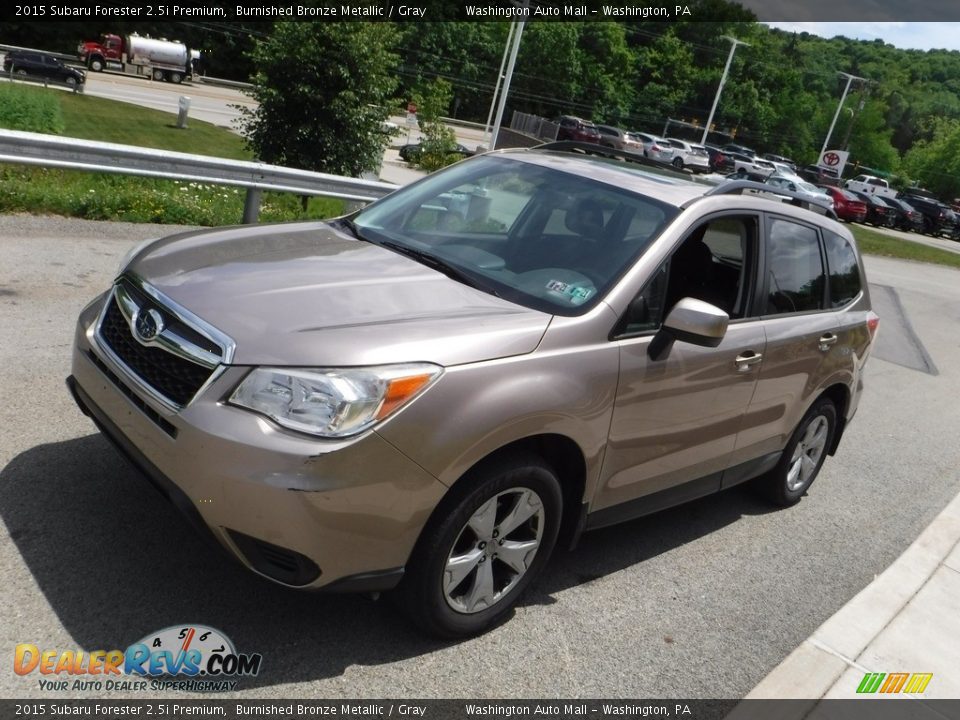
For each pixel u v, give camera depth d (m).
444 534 3.11
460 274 3.72
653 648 3.72
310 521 2.81
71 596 3.21
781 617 4.21
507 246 3.95
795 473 5.52
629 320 3.63
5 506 3.67
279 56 20.30
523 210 4.16
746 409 4.43
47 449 4.23
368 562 2.97
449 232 4.13
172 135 33.22
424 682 3.17
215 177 10.22
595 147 5.09
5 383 4.89
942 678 3.93
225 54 74.88
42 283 6.95
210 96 55.53
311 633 3.29
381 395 2.88
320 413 2.84
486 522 3.27
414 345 3.03
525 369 3.21
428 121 37.66
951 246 45.66
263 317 3.08
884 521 5.78
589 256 3.82
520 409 3.14
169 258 3.60
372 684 3.10
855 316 5.35
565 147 5.17
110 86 50.06
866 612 4.38
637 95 109.38
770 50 123.44
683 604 4.14
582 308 3.54
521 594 3.62
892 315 15.34
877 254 28.47
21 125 26.81
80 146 9.09
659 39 111.44
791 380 4.73
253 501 2.80
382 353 2.96
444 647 3.39
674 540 4.82
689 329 3.52
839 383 5.35
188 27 71.06
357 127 20.94
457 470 3.03
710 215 4.12
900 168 109.38
